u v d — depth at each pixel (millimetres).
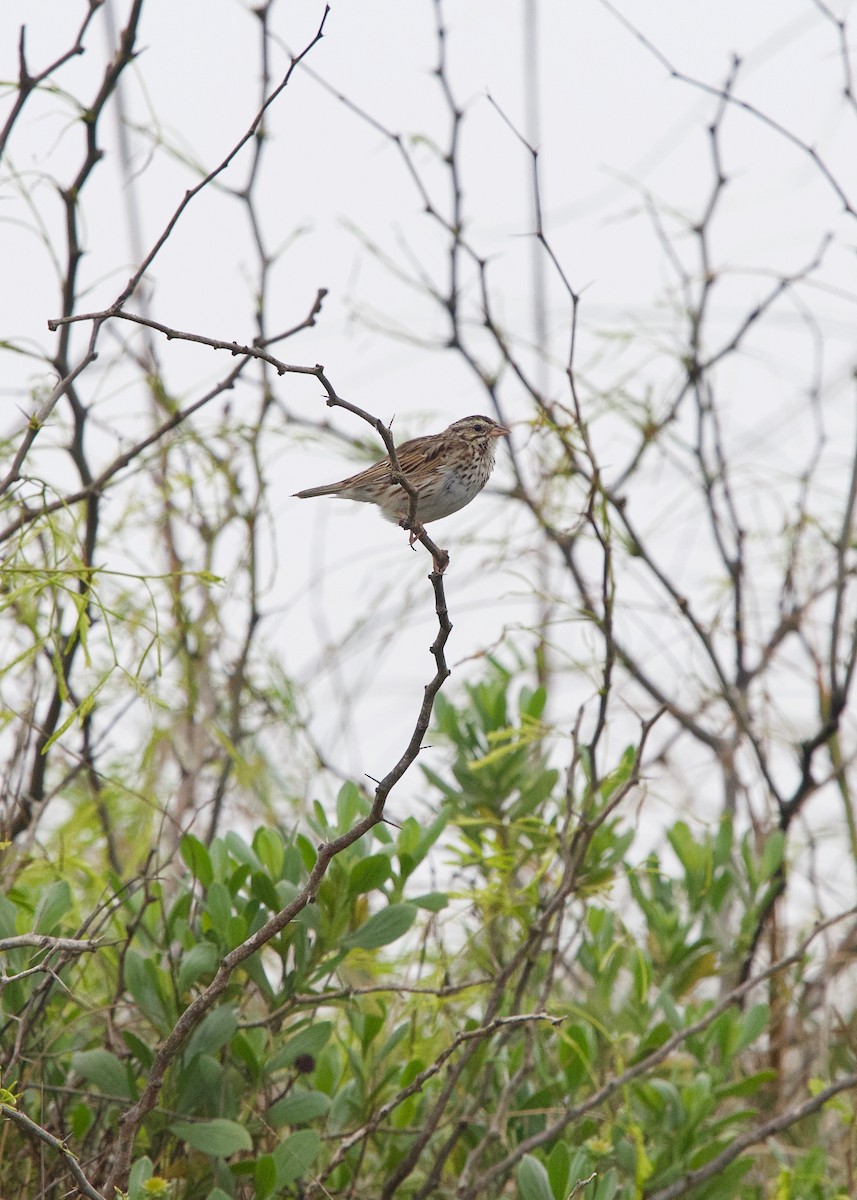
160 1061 6809
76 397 10781
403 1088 8156
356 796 8516
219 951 8062
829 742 12453
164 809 9078
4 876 9141
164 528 12547
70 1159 6449
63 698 7773
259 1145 8250
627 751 9617
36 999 7719
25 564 8211
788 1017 11141
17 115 9797
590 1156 8297
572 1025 8625
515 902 9359
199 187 8094
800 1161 9383
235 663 12781
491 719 10227
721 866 9984
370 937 8117
